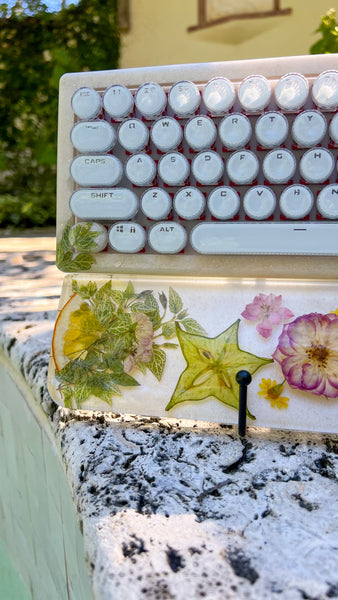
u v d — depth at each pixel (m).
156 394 0.25
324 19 0.64
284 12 1.37
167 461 0.22
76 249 0.26
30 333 0.38
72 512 0.26
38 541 0.41
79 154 0.26
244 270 0.25
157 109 0.24
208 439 0.24
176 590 0.15
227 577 0.15
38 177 1.50
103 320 0.26
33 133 1.48
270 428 0.25
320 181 0.23
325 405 0.23
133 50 1.58
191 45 1.49
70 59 1.49
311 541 0.17
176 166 0.24
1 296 0.50
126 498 0.20
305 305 0.24
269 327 0.24
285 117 0.23
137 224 0.25
